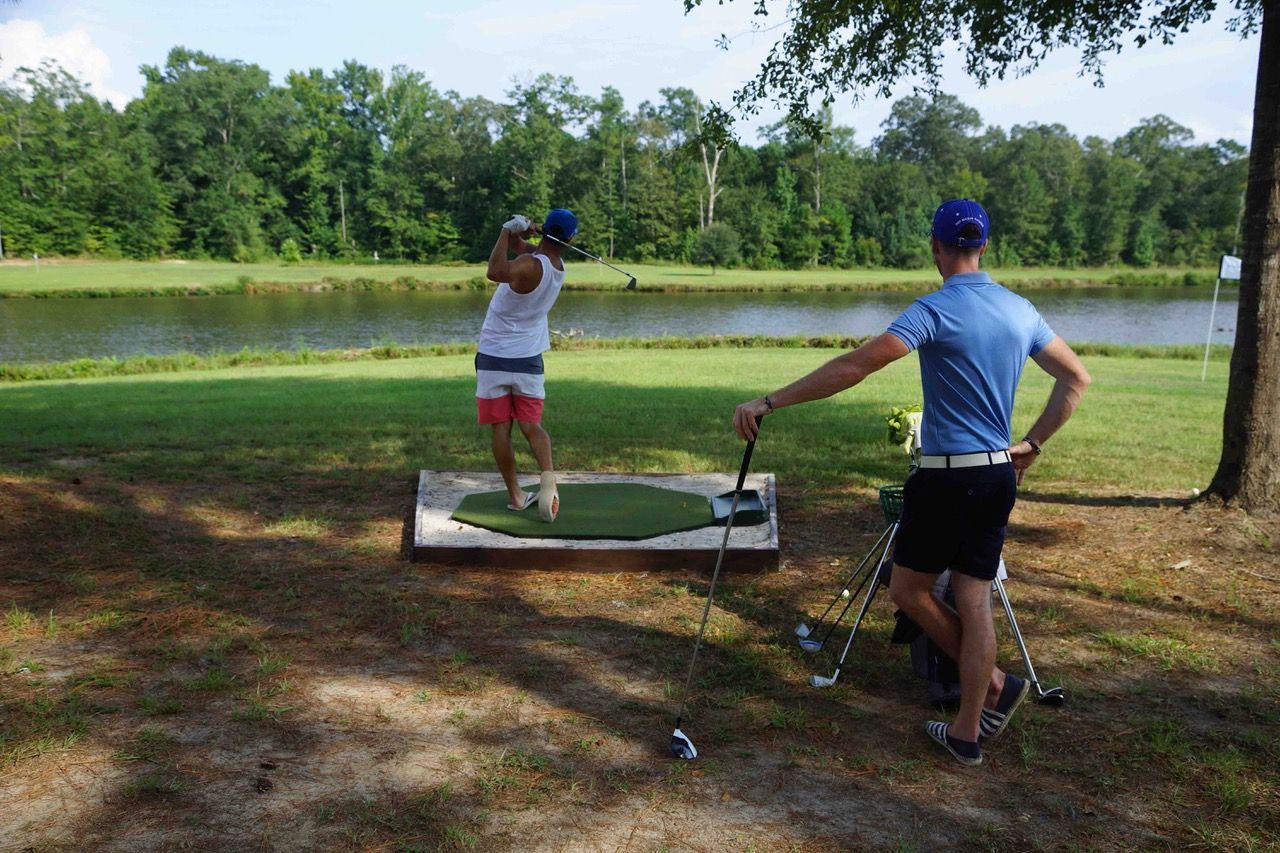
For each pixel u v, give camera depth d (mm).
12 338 30281
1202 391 14797
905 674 3814
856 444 8883
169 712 3312
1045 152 100500
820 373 2896
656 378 16016
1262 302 5574
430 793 2854
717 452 8344
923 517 2959
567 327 35281
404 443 8570
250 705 3391
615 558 4988
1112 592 4734
